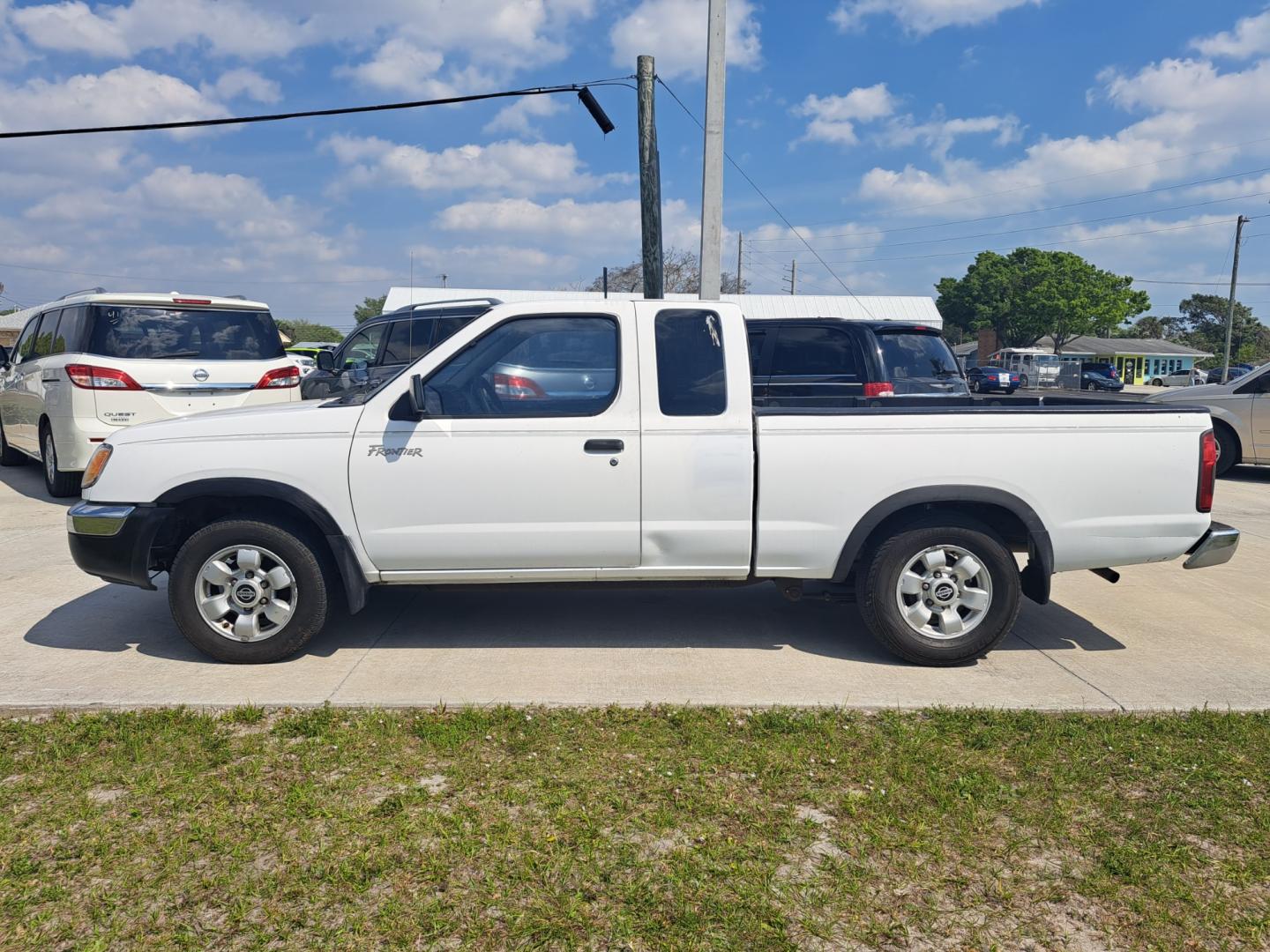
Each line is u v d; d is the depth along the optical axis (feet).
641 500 16.20
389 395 16.21
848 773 12.26
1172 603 21.03
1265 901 9.69
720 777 12.14
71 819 11.02
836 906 9.53
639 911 9.40
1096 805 11.54
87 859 10.20
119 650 17.22
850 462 16.15
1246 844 10.69
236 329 32.78
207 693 14.99
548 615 19.51
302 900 9.53
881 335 29.66
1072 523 16.34
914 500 16.17
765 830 10.86
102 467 16.48
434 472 16.07
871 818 11.16
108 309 30.73
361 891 9.66
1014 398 22.56
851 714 14.20
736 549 16.40
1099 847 10.65
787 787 11.89
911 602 16.57
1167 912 9.48
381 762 12.48
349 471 16.05
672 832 10.84
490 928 9.12
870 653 17.30
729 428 16.15
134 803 11.41
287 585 16.30
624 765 12.46
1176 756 12.77
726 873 10.03
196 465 16.11
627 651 17.33
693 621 19.13
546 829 10.84
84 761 12.50
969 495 16.15
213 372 31.65
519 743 13.02
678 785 11.89
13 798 11.53
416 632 18.35
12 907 9.37
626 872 10.04
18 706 14.32
